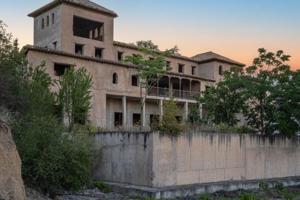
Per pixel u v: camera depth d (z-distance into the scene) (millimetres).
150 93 52438
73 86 34438
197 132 25719
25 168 19562
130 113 52281
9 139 16875
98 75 46438
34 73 29281
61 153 20062
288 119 31984
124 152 24953
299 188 29172
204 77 64188
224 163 27344
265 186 27891
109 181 25453
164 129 23844
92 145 25203
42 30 53750
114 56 55094
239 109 33969
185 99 55344
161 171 23375
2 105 22984
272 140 31562
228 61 66938
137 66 50250
